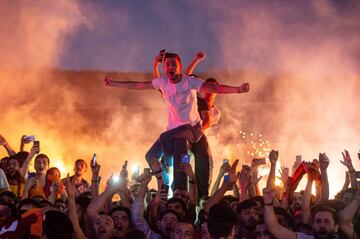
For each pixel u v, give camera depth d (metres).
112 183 7.06
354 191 7.62
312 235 6.57
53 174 9.15
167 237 6.79
